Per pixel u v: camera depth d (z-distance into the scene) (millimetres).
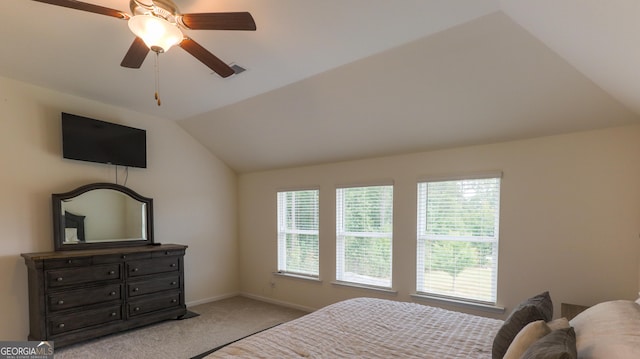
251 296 5145
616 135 2617
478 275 3240
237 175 5344
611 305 1507
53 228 3412
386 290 3760
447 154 3439
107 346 3156
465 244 3328
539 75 2365
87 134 3631
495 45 2227
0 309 3098
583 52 1867
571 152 2793
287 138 4145
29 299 3201
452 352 1654
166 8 1674
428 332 1925
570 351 1033
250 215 5230
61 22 2232
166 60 2781
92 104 3791
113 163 3836
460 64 2461
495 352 1557
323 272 4328
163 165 4465
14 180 3248
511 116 2816
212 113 4148
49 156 3480
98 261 3305
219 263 5066
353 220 4137
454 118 3021
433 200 3547
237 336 3459
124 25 2277
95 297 3266
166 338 3377
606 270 2633
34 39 2449
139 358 2902
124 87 3377
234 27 1780
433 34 2256
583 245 2729
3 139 3191
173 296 3932
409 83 2785
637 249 2521
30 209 3336
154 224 4340
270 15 2086
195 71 2980
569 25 1617
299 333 1895
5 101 3207
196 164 4848
